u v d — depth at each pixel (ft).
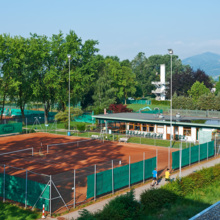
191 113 208.54
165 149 147.74
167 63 623.36
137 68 588.50
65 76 231.30
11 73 212.64
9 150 140.87
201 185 88.94
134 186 89.30
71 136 187.01
